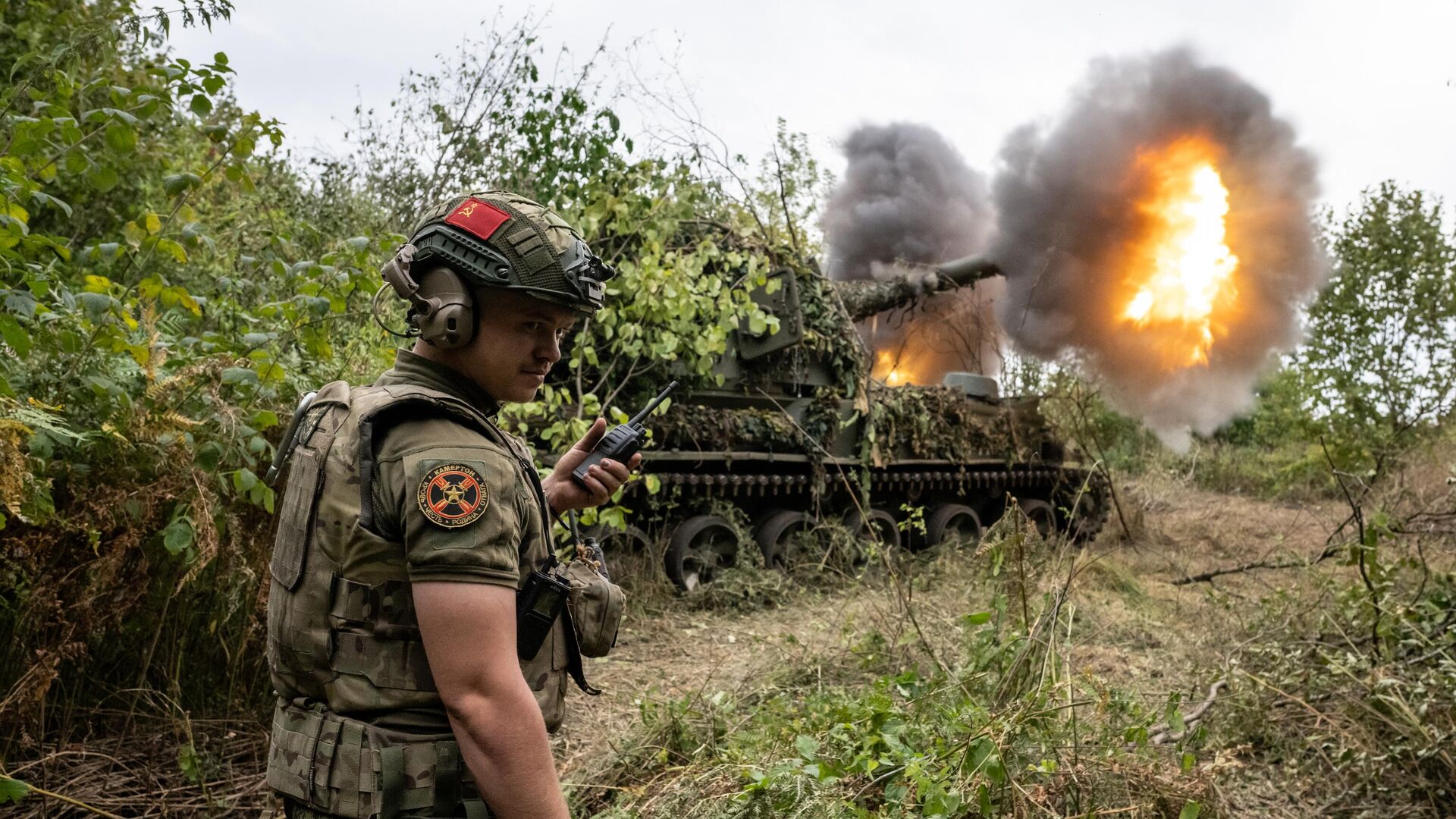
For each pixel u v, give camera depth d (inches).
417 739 60.5
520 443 70.6
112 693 159.5
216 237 273.9
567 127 347.3
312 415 67.4
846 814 121.6
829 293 391.9
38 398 138.9
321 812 61.2
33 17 218.8
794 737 145.6
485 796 58.1
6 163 128.4
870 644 211.0
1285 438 744.3
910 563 362.9
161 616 158.7
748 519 347.9
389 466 60.5
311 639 61.6
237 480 140.8
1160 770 138.7
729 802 126.0
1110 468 639.8
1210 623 251.4
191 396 146.5
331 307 157.6
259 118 155.5
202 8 158.1
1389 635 195.5
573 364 268.2
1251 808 155.5
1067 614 179.3
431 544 57.6
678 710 161.8
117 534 147.5
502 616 58.4
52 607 140.5
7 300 127.1
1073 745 138.7
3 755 143.9
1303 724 179.3
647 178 299.9
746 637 270.8
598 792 149.2
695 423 330.0
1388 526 236.7
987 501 464.8
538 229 65.3
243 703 169.0
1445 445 540.7
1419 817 151.3
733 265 329.1
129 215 251.1
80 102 173.9
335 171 371.6
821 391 375.9
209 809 139.1
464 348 66.4
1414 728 160.9
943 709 143.5
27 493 125.4
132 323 140.6
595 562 78.2
